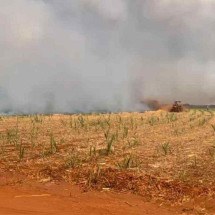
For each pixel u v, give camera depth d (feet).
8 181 34.55
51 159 39.86
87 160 39.06
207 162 37.96
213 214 27.71
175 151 42.73
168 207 29.01
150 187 32.07
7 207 28.53
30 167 37.65
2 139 49.88
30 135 52.80
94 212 27.91
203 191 30.89
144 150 43.16
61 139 49.49
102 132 55.62
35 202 29.76
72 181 34.01
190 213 27.94
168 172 35.01
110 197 30.81
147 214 27.71
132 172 34.99
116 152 42.22
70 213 27.61
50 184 33.65
